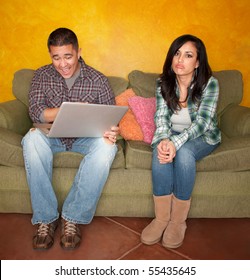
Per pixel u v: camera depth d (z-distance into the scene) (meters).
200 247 1.53
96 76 1.74
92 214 1.56
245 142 1.67
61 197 1.68
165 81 1.67
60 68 1.57
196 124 1.58
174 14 2.24
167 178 1.50
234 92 2.13
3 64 2.31
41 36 2.25
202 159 1.63
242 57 2.34
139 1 2.21
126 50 2.30
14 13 2.21
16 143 1.62
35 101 1.69
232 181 1.67
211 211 1.73
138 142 1.81
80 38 2.26
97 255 1.44
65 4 2.20
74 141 1.71
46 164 1.50
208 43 2.30
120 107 1.44
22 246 1.49
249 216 1.75
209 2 2.23
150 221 1.75
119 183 1.67
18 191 1.68
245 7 2.25
